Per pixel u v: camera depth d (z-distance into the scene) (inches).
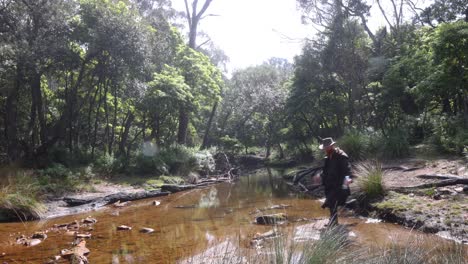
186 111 801.6
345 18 851.4
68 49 563.2
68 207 402.0
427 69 530.3
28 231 297.3
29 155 565.6
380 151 514.6
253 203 398.0
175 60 901.8
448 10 837.2
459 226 216.5
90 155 636.7
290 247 128.0
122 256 212.5
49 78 658.8
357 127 741.3
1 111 623.2
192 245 226.8
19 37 523.8
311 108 885.2
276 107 1118.4
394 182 347.3
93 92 723.4
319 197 408.2
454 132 493.7
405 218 255.9
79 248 224.8
